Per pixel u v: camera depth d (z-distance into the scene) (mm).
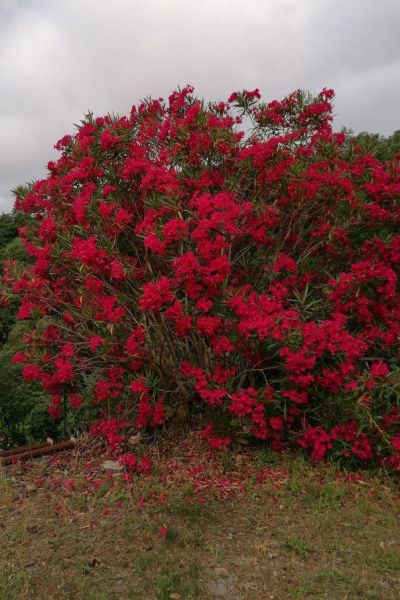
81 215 4387
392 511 3566
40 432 5176
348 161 5027
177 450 4504
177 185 4289
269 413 4270
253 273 4832
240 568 2973
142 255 4754
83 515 3568
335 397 4113
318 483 3869
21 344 6270
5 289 4980
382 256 4664
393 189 4715
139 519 3486
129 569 2980
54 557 3088
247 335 3969
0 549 3180
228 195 4312
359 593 2748
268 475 4031
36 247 4805
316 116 5258
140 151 4652
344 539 3227
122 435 4605
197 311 4180
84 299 4488
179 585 2824
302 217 4715
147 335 4371
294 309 4266
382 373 4000
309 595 2738
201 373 4254
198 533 3289
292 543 3148
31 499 3814
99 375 5016
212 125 4621
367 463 4137
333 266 4820
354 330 4602
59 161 5188
